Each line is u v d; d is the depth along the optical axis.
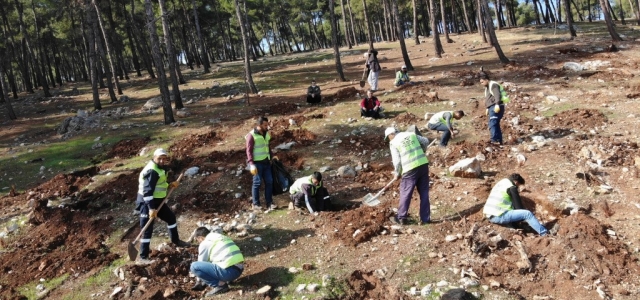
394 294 5.41
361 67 23.80
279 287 5.80
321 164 9.98
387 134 7.21
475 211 7.15
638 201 6.84
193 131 13.89
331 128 12.27
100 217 8.70
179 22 41.34
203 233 6.21
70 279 6.67
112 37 34.62
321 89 18.36
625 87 12.32
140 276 6.32
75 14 31.72
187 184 9.73
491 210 6.58
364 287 5.68
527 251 5.91
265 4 52.28
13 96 29.34
